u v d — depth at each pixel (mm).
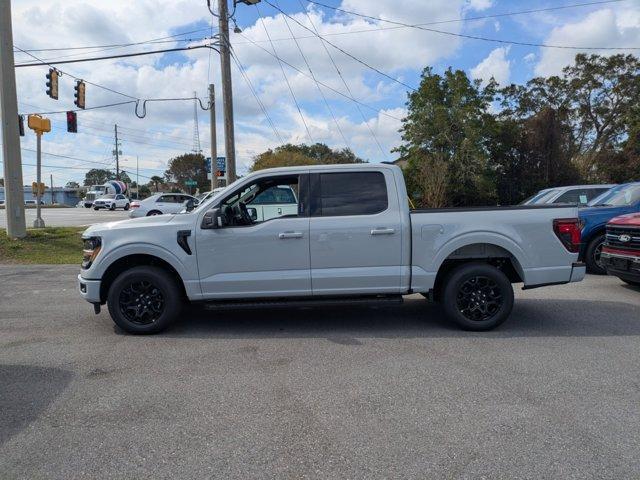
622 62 36719
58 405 4039
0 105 14445
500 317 5992
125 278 5930
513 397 4070
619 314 6828
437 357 5094
